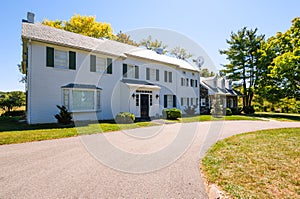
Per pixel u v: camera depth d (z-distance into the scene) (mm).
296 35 19219
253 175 3092
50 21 23578
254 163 3725
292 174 3109
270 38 23156
